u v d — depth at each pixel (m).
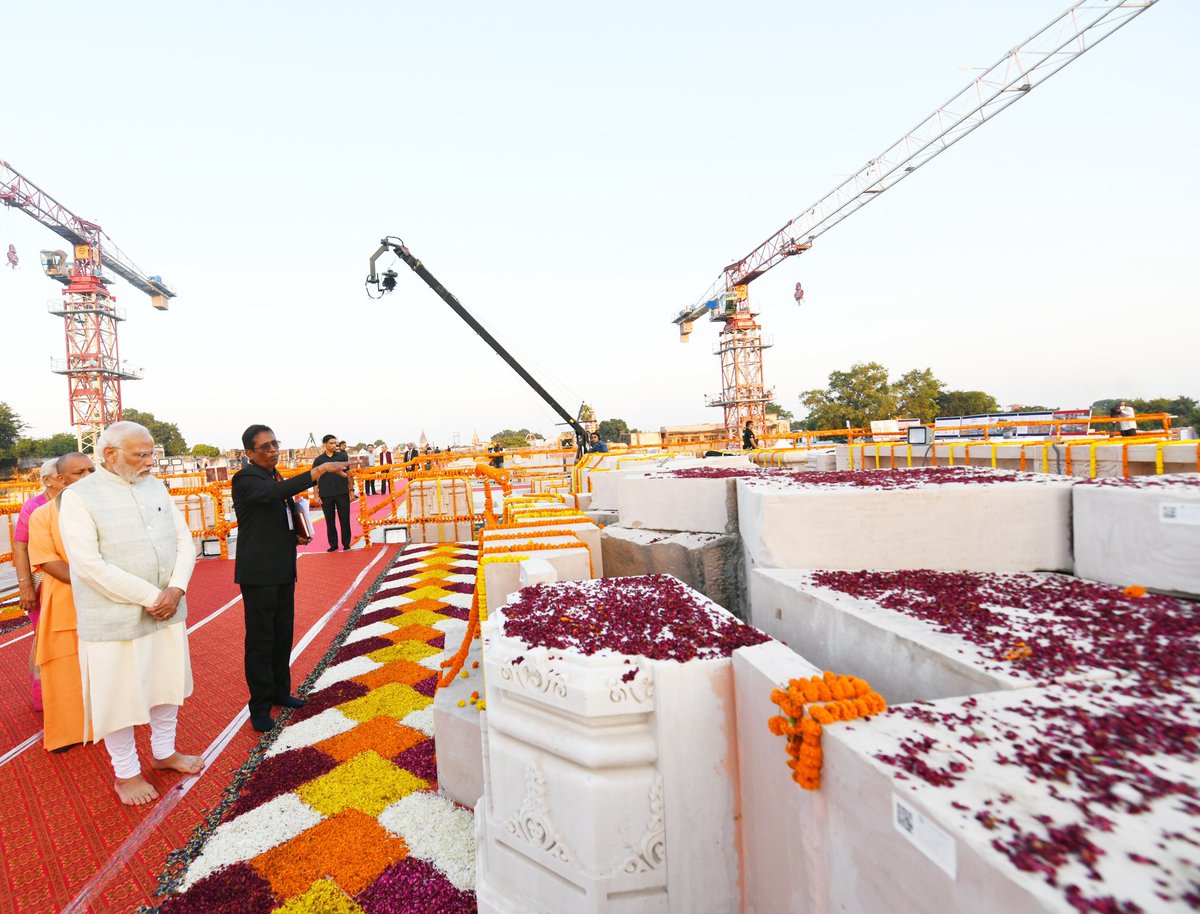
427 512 11.42
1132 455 4.58
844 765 1.21
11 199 50.69
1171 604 1.94
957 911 0.92
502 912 1.95
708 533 3.87
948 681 1.64
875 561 2.69
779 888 1.54
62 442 74.00
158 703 3.08
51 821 2.82
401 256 16.00
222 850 2.54
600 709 1.71
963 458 6.59
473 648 3.65
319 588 7.66
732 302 63.88
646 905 1.76
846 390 58.19
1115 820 0.94
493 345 18.05
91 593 2.82
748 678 1.66
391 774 3.09
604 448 18.34
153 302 72.75
